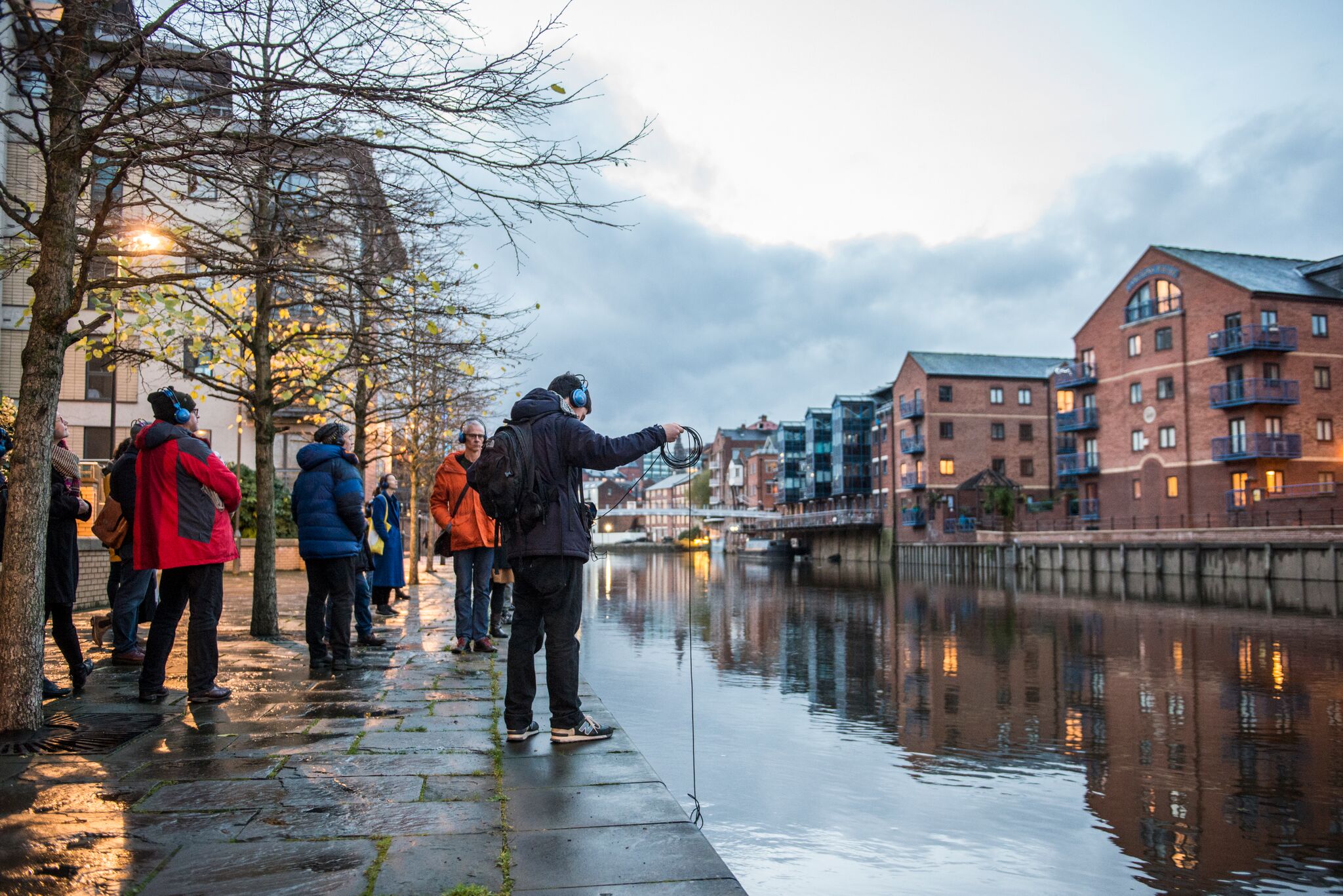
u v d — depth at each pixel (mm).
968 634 20766
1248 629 21531
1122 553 42688
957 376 64750
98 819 3234
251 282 9078
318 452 6602
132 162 4469
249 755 4180
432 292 7227
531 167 4527
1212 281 43312
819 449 87500
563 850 2951
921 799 7852
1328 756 9438
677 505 141125
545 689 5910
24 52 3701
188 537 5188
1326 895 5977
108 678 6164
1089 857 6574
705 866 2818
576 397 4590
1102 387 50438
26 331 21500
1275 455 40500
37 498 4457
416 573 20875
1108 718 11352
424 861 2850
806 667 15422
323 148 5121
